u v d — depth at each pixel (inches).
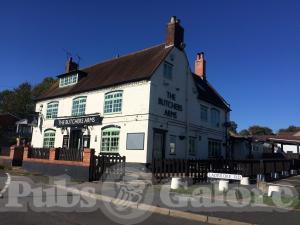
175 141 1016.2
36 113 1315.2
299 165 1156.5
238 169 815.1
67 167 782.5
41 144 1258.6
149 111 919.0
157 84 962.1
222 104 1337.4
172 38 1051.9
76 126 1113.4
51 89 1359.5
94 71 1243.8
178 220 370.3
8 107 2466.8
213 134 1238.9
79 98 1141.1
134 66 1056.8
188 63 1117.7
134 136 936.9
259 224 345.7
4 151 1491.1
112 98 1026.1
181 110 1058.7
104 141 1016.9
